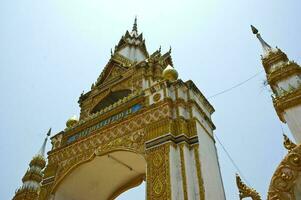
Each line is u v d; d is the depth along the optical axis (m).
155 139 13.73
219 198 12.74
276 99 13.17
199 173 12.19
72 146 17.77
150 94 16.25
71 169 16.62
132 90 19.30
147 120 14.98
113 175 17.92
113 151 15.32
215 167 14.06
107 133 16.44
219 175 14.05
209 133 15.48
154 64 20.72
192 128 13.88
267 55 15.81
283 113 12.87
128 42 27.94
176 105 14.87
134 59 25.91
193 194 11.66
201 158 12.84
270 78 14.38
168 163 12.39
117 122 16.27
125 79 20.81
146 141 14.08
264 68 15.63
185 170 12.20
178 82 15.82
